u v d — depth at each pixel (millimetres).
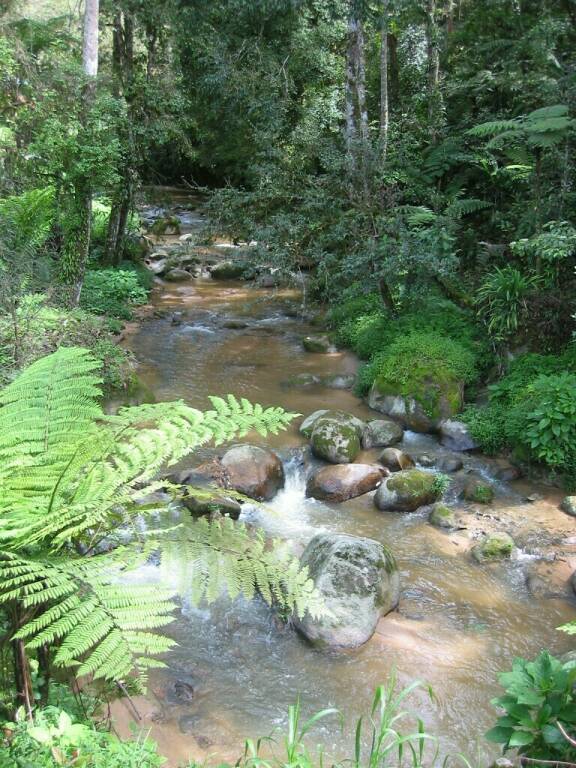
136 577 5090
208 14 14727
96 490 2502
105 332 9703
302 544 5953
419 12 14164
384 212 10148
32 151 9703
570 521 6320
